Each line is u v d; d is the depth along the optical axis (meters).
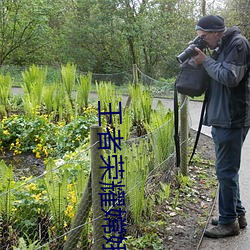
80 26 18.11
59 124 6.36
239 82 2.97
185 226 3.59
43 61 18.91
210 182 4.71
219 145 3.16
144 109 6.30
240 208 3.53
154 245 3.19
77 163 3.77
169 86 11.97
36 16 16.41
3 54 17.03
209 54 3.22
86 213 2.62
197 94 3.26
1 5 16.14
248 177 4.98
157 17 17.62
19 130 5.88
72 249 2.67
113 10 17.20
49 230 2.88
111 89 7.21
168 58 18.39
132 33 16.91
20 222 3.01
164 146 4.30
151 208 3.61
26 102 6.61
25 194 3.14
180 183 4.47
